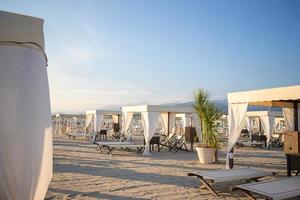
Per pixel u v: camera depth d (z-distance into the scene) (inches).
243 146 674.2
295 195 168.1
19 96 92.4
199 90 410.9
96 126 789.9
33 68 96.6
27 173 89.5
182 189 231.9
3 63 92.7
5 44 93.9
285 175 303.3
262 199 201.2
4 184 88.3
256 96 297.4
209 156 382.9
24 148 90.0
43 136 95.0
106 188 231.1
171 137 595.2
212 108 401.7
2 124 89.4
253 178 228.8
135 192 220.1
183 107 536.4
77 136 824.9
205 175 222.8
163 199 202.1
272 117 689.0
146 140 494.9
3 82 91.7
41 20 101.5
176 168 339.9
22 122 91.0
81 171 307.7
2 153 88.7
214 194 213.9
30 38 97.8
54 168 322.7
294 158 281.9
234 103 327.3
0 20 94.5
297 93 256.4
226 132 960.3
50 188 226.4
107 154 477.7
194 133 549.0
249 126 918.4
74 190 221.9
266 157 473.1
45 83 100.6
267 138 676.1
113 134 860.0
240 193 220.5
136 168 335.9
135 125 1280.8
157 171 316.8
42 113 96.0
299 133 283.9
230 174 227.0
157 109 513.7
